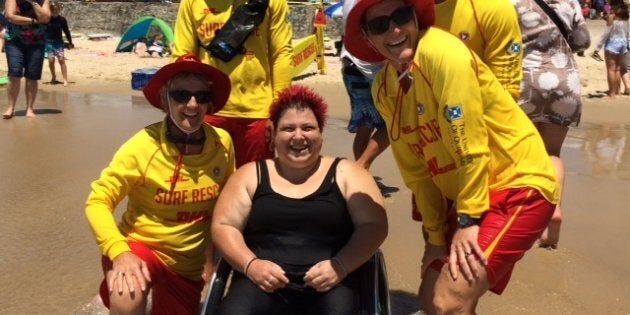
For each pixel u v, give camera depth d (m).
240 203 3.23
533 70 4.58
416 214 3.65
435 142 2.97
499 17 3.41
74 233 5.13
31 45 9.66
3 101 11.62
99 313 3.80
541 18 4.53
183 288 3.45
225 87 3.45
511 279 4.38
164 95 3.36
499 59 3.49
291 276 3.13
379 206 3.22
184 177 3.34
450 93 2.74
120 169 3.28
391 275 4.44
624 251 4.88
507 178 2.97
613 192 6.38
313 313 3.09
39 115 10.14
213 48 4.39
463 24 3.45
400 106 3.02
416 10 2.87
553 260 4.69
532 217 2.90
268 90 4.57
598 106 12.05
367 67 5.29
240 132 4.55
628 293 4.21
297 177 3.26
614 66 12.93
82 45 24.44
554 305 4.04
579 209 5.84
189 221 3.40
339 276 3.03
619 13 12.69
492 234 2.87
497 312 3.95
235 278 3.21
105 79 15.02
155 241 3.34
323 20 16.00
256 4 4.40
